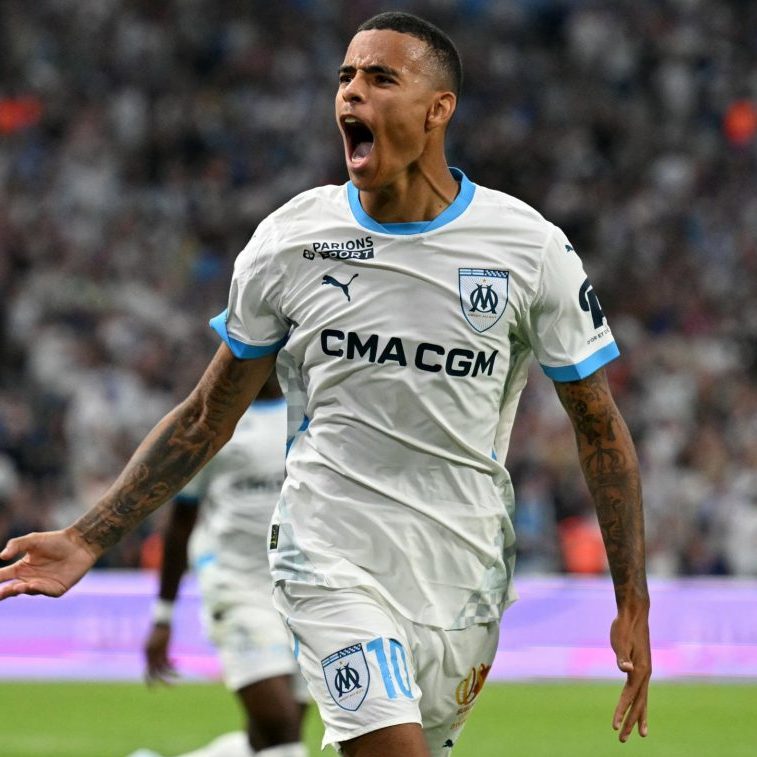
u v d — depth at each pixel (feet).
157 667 87.81
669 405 220.43
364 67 50.47
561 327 52.24
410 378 50.88
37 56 283.79
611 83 302.04
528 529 183.73
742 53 309.42
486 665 53.83
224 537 84.17
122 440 194.49
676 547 184.85
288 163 276.62
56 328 219.00
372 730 49.52
